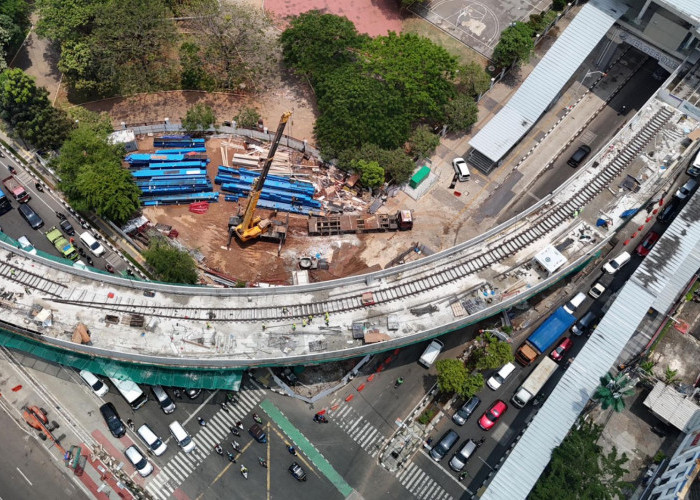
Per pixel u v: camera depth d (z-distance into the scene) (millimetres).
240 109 132750
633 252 119938
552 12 146875
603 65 139875
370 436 101500
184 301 103562
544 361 106250
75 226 118875
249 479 97250
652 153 120500
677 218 109250
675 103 125562
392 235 119875
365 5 152000
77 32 130500
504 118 128500
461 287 105875
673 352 109062
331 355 98688
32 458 97500
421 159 127625
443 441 100438
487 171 127375
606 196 116000
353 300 104312
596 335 100125
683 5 120375
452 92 130875
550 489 88500
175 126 130250
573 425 97750
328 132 124125
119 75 130750
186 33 143000
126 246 117125
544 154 130125
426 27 148000
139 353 98562
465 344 109688
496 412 102812
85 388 103188
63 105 133250
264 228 116562
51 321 100250
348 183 124062
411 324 102125
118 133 125875
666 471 95375
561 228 112312
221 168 123812
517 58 137125
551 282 107500
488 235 110562
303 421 102062
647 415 104062
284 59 136750
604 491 87875
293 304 103625
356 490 97250
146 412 101562
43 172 124750
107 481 96250
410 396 105188
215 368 99250
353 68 128250
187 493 96125
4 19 132500
